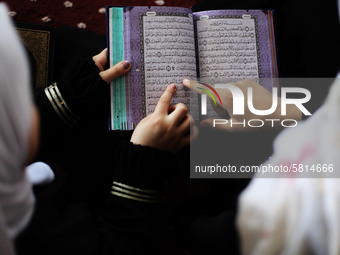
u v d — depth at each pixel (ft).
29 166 2.59
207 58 3.12
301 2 3.57
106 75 2.94
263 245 1.63
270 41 3.17
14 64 1.52
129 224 2.45
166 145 2.79
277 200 1.63
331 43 3.41
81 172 3.65
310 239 1.55
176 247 4.04
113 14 2.97
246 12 3.15
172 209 3.17
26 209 1.93
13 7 5.19
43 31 4.24
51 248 2.08
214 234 2.31
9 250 1.70
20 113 1.59
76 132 3.66
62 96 3.07
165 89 2.98
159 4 5.38
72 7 5.31
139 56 2.97
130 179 2.53
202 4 3.97
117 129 2.98
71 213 2.33
